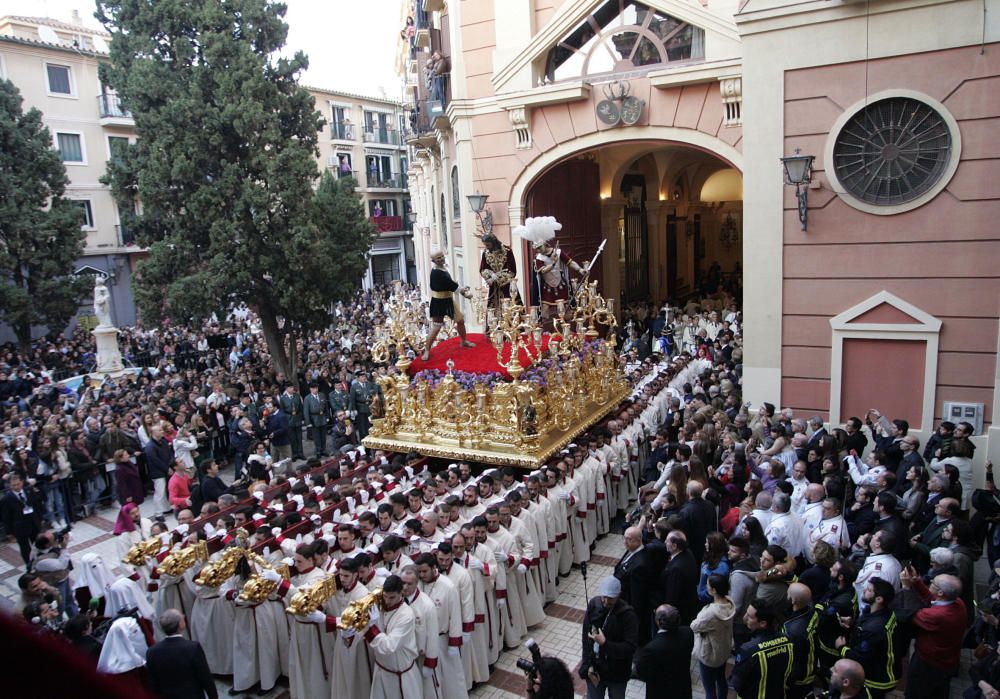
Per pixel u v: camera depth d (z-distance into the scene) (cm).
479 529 782
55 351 2542
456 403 1121
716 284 3084
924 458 1038
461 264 2227
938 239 1105
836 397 1205
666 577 699
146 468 1484
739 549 700
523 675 797
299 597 657
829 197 1171
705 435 1035
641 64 1622
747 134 1214
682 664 584
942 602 596
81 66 3188
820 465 934
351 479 1072
